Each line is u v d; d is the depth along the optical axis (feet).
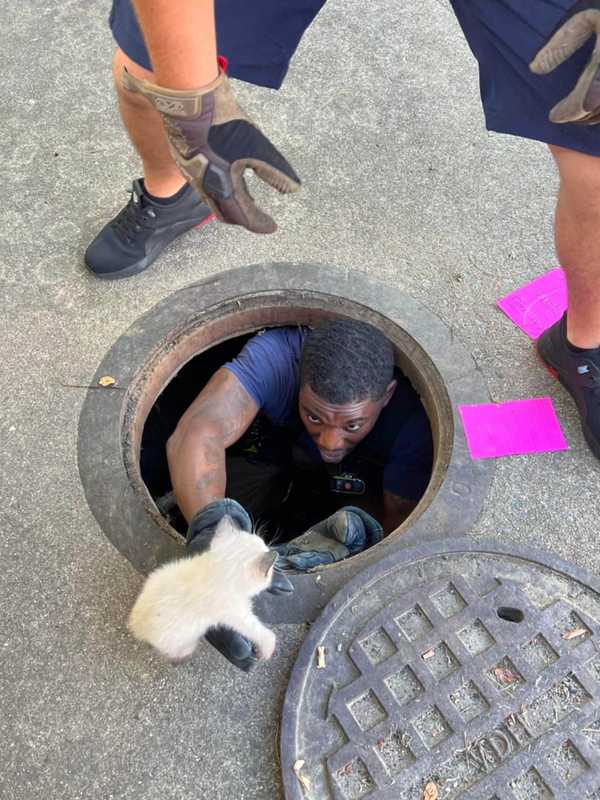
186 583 5.41
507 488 7.16
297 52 10.94
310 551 7.43
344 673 6.00
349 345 7.55
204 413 7.94
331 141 9.93
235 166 5.53
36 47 11.07
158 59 4.81
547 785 5.55
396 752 5.68
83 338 8.16
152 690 6.11
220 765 5.80
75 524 6.96
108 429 7.50
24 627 6.44
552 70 5.39
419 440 9.25
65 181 9.53
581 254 6.20
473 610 6.28
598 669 6.01
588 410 7.31
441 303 8.43
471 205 9.32
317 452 9.85
